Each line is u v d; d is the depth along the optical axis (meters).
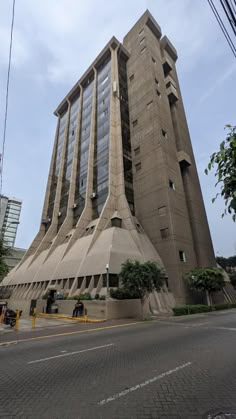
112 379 5.33
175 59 52.88
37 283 34.12
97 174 38.53
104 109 42.31
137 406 4.03
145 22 45.75
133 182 36.06
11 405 4.18
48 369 6.22
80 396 4.48
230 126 3.82
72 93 57.25
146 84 40.16
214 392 4.50
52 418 3.71
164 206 30.38
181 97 48.94
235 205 3.52
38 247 42.50
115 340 10.03
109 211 32.47
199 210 36.53
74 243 33.41
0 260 18.66
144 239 30.05
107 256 24.95
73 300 22.69
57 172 52.53
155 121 35.81
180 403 4.10
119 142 37.06
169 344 8.84
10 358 7.51
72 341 10.13
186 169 37.97
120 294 20.75
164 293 25.25
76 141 47.22
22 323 17.14
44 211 50.22
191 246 30.73
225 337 10.05
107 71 45.56
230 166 3.70
